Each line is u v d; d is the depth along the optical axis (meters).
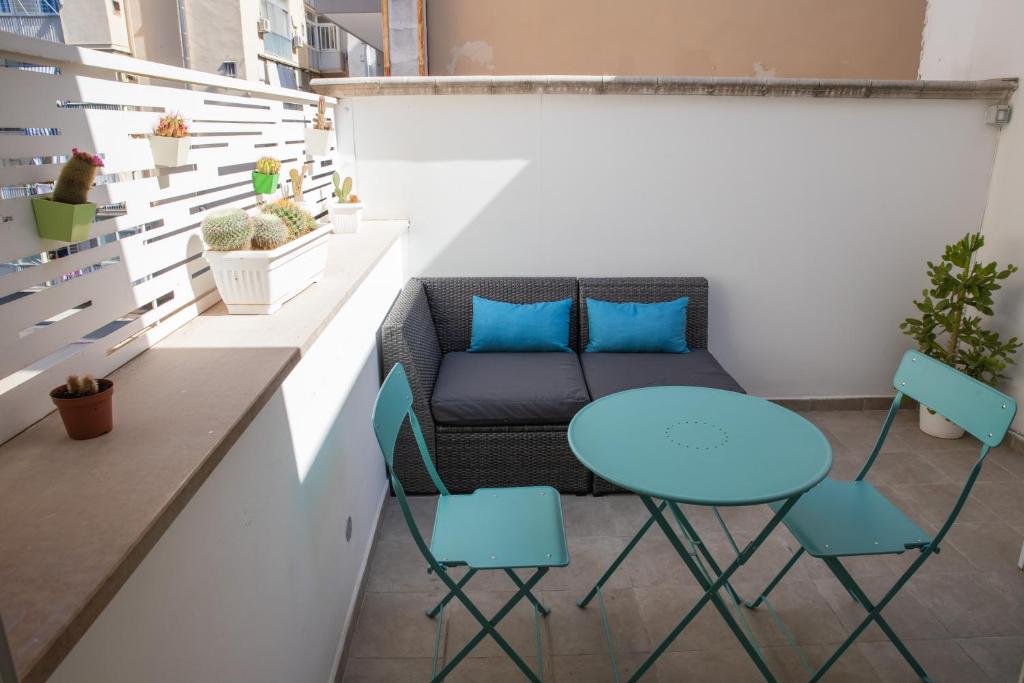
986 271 3.59
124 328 1.62
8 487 1.08
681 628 2.04
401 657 2.30
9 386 1.25
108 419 1.27
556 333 3.78
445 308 3.87
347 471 2.46
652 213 3.96
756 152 3.87
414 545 2.93
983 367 3.66
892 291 4.13
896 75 4.88
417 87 3.70
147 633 1.06
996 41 3.94
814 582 2.65
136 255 1.65
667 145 3.85
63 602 0.81
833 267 4.08
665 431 2.15
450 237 4.00
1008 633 2.38
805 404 4.28
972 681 2.17
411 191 3.92
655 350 3.76
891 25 4.78
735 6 4.77
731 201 3.95
